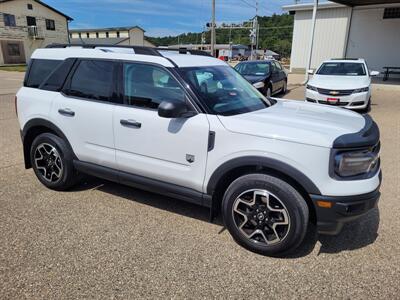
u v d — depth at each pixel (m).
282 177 2.91
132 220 3.65
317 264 2.93
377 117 9.24
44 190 4.39
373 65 19.81
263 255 3.05
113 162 3.77
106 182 4.68
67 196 4.22
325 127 2.95
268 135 2.86
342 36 20.34
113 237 3.31
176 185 3.43
